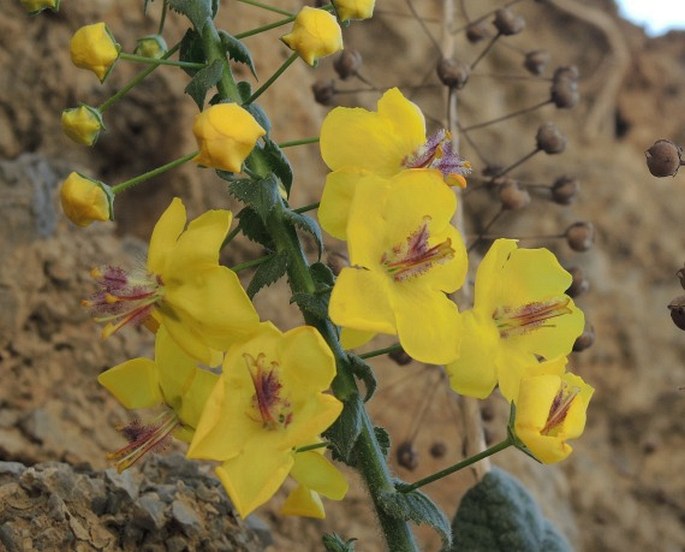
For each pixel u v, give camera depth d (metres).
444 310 0.34
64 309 0.55
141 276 0.34
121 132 0.62
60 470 0.41
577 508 0.73
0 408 0.52
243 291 0.33
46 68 0.61
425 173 0.34
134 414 0.53
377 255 0.34
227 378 0.33
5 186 0.55
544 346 0.36
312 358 0.33
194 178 0.62
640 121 0.87
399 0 0.76
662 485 0.75
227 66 0.37
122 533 0.41
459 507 0.46
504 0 0.82
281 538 0.57
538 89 0.83
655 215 0.81
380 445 0.36
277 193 0.35
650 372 0.77
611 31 0.86
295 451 0.34
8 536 0.39
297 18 0.36
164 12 0.40
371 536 0.59
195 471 0.45
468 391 0.35
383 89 0.53
